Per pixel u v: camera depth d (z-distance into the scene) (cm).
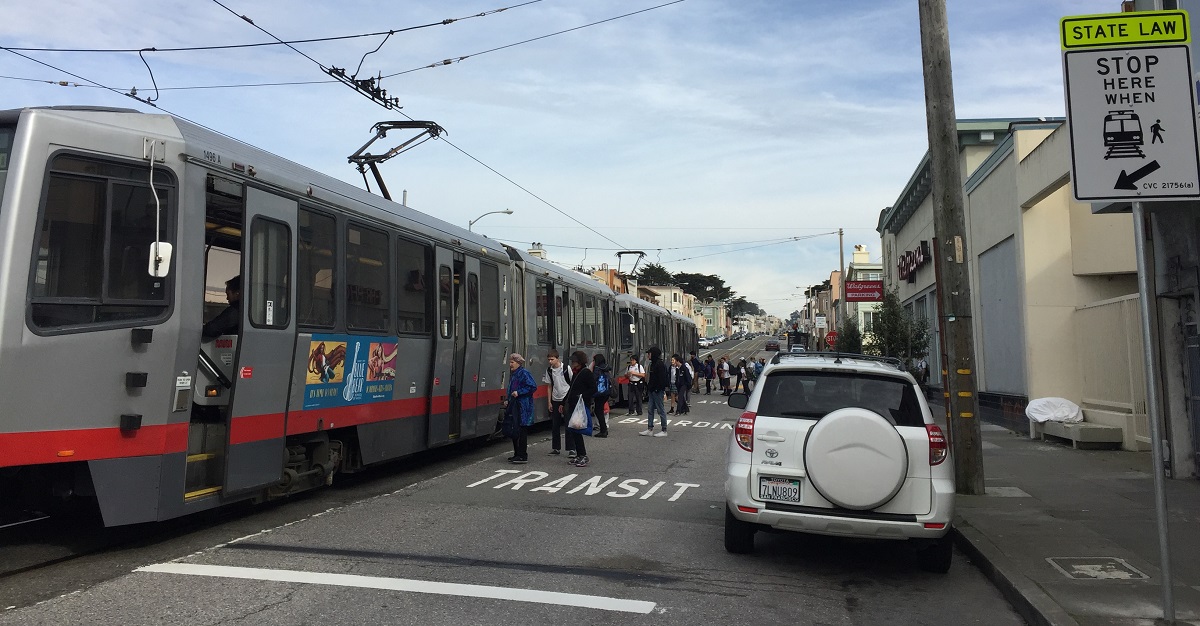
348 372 952
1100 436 1431
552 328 1842
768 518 663
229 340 763
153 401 667
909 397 683
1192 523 832
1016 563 676
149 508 663
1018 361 1808
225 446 744
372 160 1605
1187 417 1115
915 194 3061
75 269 631
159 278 680
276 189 823
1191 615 541
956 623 569
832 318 8962
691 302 13388
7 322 591
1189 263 1045
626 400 2781
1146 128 548
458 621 532
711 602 596
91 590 577
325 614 537
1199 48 917
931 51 1011
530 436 1797
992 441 1611
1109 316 1500
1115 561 683
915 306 3300
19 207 605
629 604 582
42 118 624
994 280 2002
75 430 621
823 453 642
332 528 799
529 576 643
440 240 1227
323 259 907
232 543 726
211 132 769
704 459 1383
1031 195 1648
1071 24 558
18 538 730
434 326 1186
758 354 9338
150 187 677
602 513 906
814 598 617
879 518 642
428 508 912
